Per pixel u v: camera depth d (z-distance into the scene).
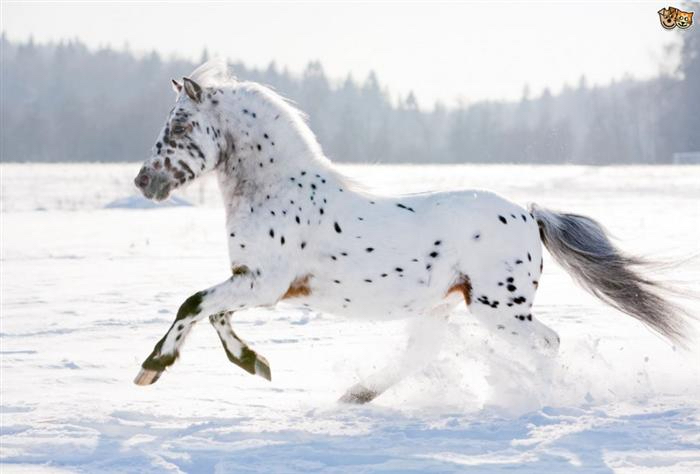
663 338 14.35
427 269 10.52
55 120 173.75
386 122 189.88
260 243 10.34
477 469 7.95
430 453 8.52
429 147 191.75
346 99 199.12
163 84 184.50
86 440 9.09
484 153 184.25
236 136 10.73
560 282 22.56
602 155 145.75
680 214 38.47
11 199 54.56
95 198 56.00
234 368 13.16
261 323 16.75
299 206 10.45
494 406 10.48
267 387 11.92
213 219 41.53
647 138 143.38
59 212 45.34
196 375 12.70
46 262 26.47
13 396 11.29
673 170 96.06
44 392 11.55
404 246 10.45
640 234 29.36
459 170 108.81
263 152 10.65
